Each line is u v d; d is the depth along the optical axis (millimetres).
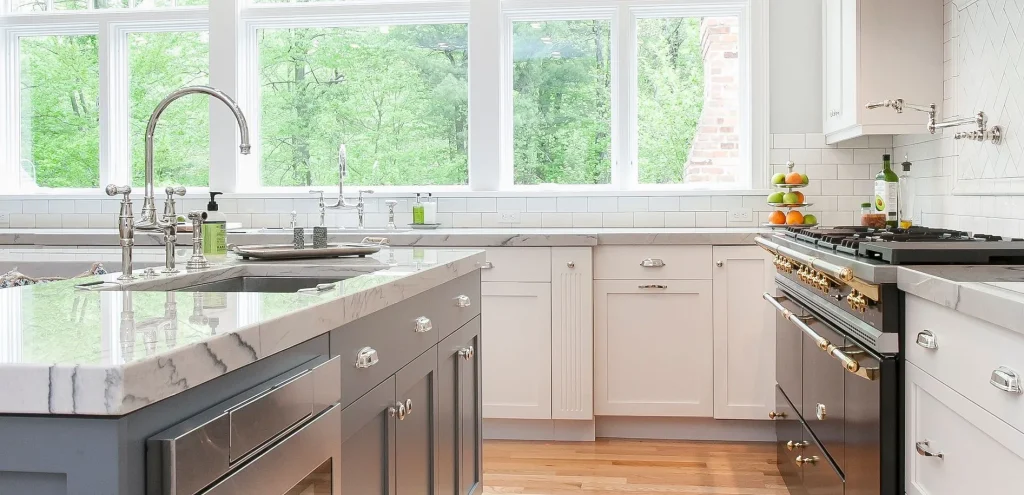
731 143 4488
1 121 4895
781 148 4344
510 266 3725
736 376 3713
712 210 4367
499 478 3291
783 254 2803
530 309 3729
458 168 4652
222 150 4629
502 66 4527
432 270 2002
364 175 4719
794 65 4320
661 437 3861
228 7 4609
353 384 1503
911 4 3512
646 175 4543
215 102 4621
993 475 1431
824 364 2508
